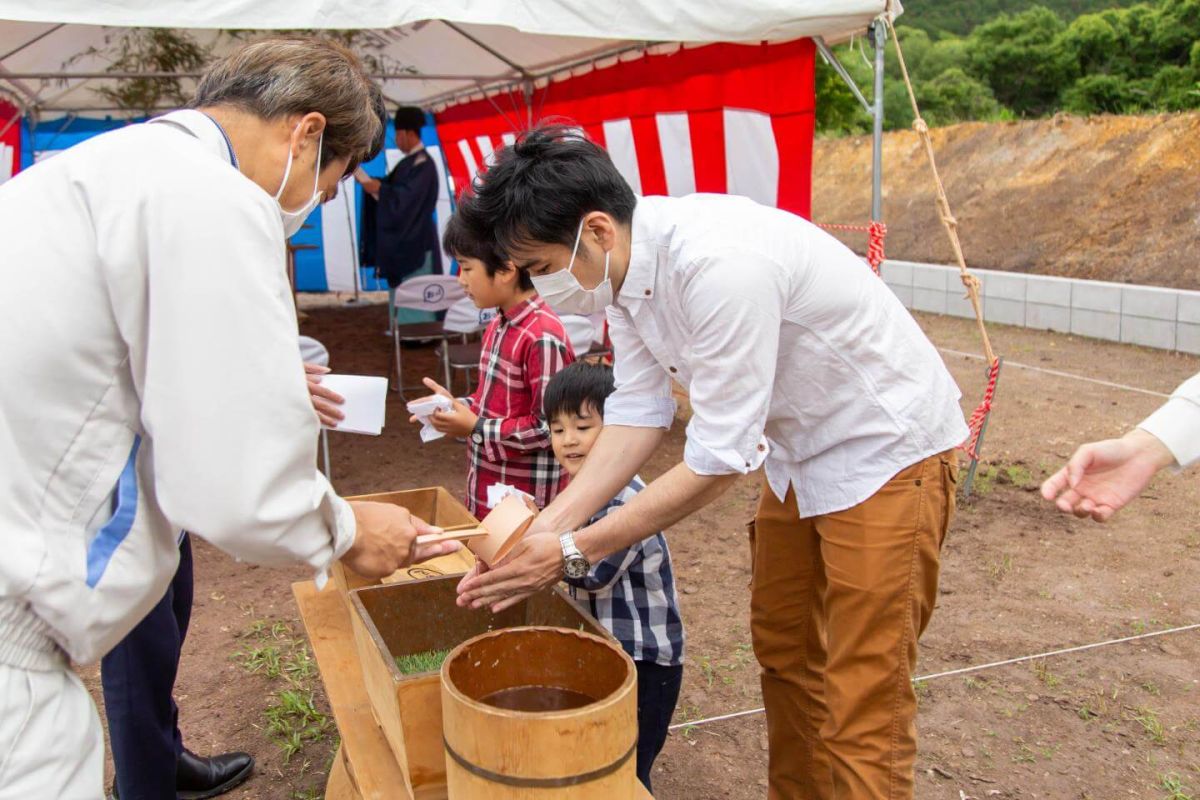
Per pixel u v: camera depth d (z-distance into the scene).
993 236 11.60
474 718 1.34
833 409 1.98
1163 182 10.44
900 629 2.01
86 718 1.40
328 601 2.55
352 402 2.49
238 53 1.60
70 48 7.51
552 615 1.99
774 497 2.27
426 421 3.09
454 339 9.46
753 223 1.87
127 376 1.35
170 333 1.28
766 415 1.88
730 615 3.88
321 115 1.58
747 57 5.40
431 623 2.05
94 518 1.34
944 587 4.11
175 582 2.43
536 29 4.41
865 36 4.95
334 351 9.11
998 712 3.17
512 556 1.86
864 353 1.94
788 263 1.85
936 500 2.01
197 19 4.03
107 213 1.30
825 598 2.12
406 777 1.67
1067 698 3.24
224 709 3.21
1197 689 3.29
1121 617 3.82
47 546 1.29
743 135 5.60
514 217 1.83
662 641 2.25
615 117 6.86
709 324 1.80
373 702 1.90
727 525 4.91
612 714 1.34
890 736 2.04
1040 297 9.55
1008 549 4.50
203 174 1.33
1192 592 4.03
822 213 14.66
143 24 3.98
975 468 5.10
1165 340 8.46
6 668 1.30
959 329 9.79
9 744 1.28
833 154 15.92
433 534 1.72
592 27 4.47
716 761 2.93
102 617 1.35
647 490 1.90
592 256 1.85
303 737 3.05
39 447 1.28
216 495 1.30
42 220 1.30
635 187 6.82
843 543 2.02
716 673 3.44
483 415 3.19
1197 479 5.37
